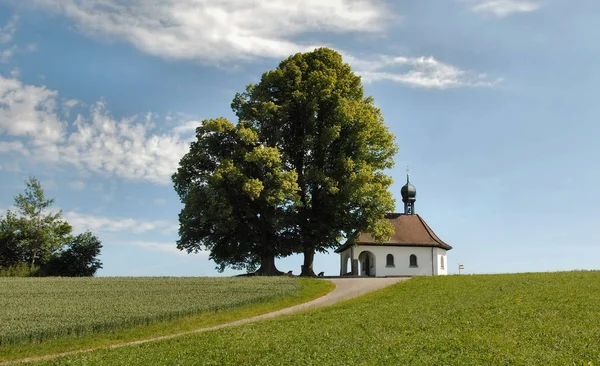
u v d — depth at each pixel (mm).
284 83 54719
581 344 20984
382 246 63094
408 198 71812
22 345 25875
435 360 19609
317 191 54719
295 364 20109
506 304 29828
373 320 27469
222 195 49500
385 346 21781
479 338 22438
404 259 63312
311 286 42125
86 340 27156
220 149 53062
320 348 21938
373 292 38531
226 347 23016
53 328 26828
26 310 30922
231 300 34469
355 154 54656
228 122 52344
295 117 55531
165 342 25000
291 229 54344
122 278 45594
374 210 52812
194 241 53875
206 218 49438
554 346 20953
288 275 52594
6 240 63625
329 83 53875
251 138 50906
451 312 28469
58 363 21906
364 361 19812
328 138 52438
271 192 49125
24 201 64688
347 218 53875
